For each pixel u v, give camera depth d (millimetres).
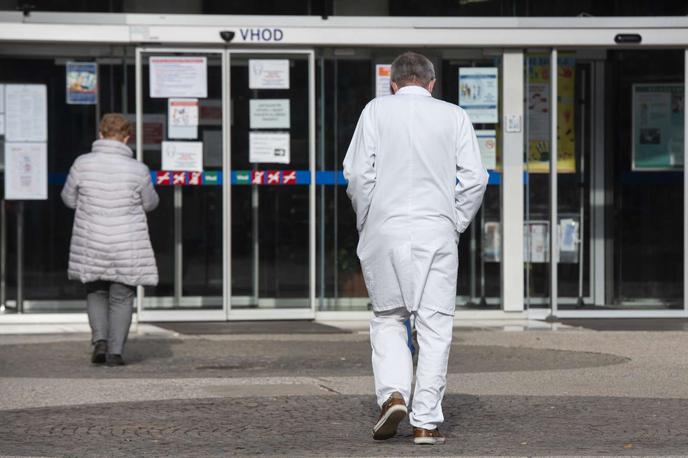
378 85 21328
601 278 22047
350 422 11891
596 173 22047
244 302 21422
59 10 20625
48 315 21078
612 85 21969
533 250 21719
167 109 21094
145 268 16203
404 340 10867
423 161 10734
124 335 16203
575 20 21172
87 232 16062
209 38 20797
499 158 21531
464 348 17828
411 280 10617
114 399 13336
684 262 21906
